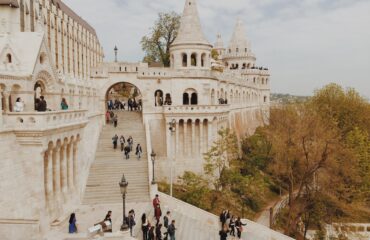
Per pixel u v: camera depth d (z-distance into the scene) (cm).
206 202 3762
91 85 3931
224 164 4466
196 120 4634
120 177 3184
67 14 5203
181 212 2884
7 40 2366
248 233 2850
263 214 4634
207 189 3894
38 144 2067
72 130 2572
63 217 2375
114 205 2792
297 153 4347
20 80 2294
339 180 4344
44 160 2200
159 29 6631
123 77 4716
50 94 2702
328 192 4341
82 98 3469
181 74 4809
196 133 4653
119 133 4162
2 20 3288
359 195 4469
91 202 2839
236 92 6981
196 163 4634
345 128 5819
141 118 4866
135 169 3319
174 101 4822
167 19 6606
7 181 1961
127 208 2719
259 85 9631
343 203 4428
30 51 2467
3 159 1922
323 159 4144
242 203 4178
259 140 6116
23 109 2262
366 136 5391
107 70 4659
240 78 7481
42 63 2580
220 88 5647
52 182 2288
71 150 2614
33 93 2386
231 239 2561
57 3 4938
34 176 2088
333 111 6050
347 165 4331
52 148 2250
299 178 4516
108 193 2958
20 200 2066
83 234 2150
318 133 4353
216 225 2845
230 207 4069
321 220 4200
